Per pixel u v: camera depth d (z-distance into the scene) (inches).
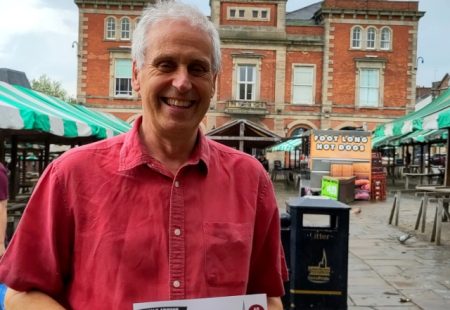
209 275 70.3
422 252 347.6
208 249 70.9
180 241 69.9
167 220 70.3
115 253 68.5
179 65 72.7
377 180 739.4
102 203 70.4
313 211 205.8
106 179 71.4
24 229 72.3
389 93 1406.3
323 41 1400.1
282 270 91.0
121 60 1375.5
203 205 73.0
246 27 1391.5
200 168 74.2
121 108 1374.3
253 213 77.5
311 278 205.5
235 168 78.9
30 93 386.9
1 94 305.0
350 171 738.8
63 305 74.4
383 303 231.9
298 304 205.2
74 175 71.5
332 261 205.5
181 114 71.8
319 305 205.2
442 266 305.4
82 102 1373.0
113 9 1368.1
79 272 70.6
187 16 74.0
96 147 74.5
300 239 205.6
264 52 1400.1
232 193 76.4
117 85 1380.4
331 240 205.8
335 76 1401.3
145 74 73.6
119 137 77.0
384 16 1393.9
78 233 70.8
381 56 1400.1
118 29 1369.3
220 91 1390.3
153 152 74.7
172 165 74.5
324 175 745.6
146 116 74.7
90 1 1359.5
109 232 69.1
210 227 72.1
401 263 313.7
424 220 423.5
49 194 72.0
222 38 1387.8
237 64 1393.9
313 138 749.3
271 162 1455.5
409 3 1390.3
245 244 74.2
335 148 745.6
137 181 71.1
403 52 1403.8
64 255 72.8
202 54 73.3
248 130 940.0
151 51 73.2
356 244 376.8
